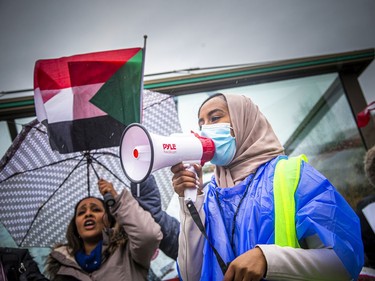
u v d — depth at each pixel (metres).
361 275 3.07
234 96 1.95
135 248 2.74
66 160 3.06
